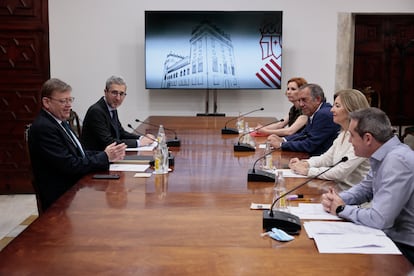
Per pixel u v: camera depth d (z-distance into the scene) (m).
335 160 2.85
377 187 2.13
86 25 6.37
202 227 1.91
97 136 3.93
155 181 2.69
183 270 1.52
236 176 2.82
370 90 7.45
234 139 4.24
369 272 1.51
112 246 1.71
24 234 1.83
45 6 5.55
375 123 2.08
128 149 3.79
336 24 6.44
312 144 3.67
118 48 6.43
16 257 1.61
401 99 7.73
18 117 5.61
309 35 6.46
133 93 6.54
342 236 1.80
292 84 4.88
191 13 6.28
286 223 1.87
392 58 7.61
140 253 1.65
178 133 4.60
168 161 3.08
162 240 1.77
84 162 2.91
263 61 6.38
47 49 5.61
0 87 5.59
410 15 7.34
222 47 6.35
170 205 2.21
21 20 5.54
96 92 6.47
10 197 5.41
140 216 2.05
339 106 2.88
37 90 5.61
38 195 2.98
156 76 6.39
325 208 2.13
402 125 7.82
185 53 6.36
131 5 6.37
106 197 2.35
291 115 5.05
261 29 6.32
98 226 1.92
